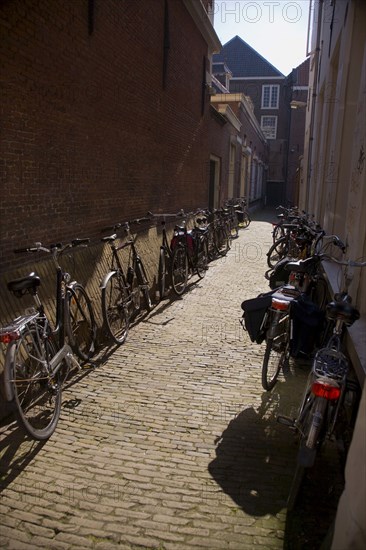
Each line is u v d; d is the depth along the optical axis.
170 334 5.52
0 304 3.52
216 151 14.19
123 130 6.21
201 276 8.94
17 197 3.89
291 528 2.48
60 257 4.58
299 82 36.97
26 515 2.50
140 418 3.56
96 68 5.23
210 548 2.33
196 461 3.05
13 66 3.72
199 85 10.82
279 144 39.06
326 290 5.23
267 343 3.69
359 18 5.39
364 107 3.92
